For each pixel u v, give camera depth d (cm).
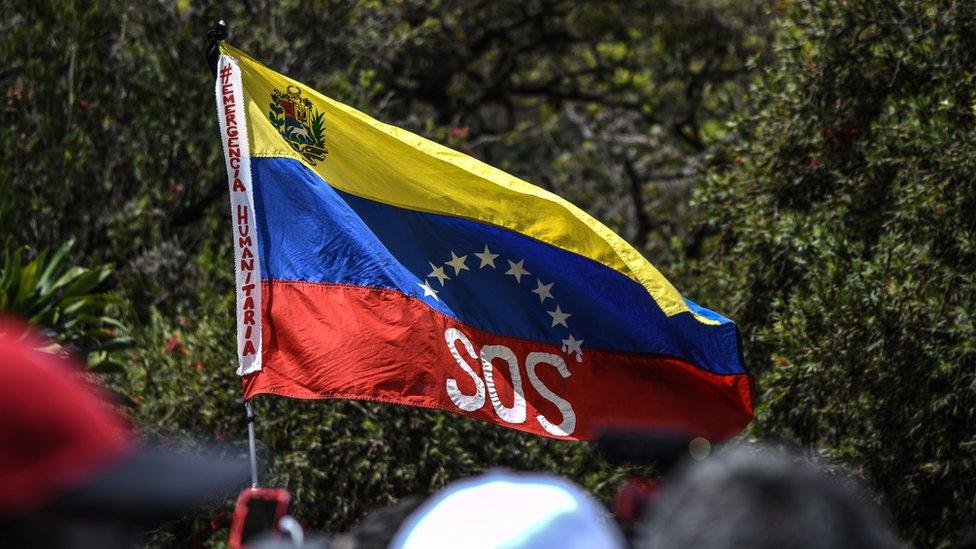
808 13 1574
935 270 1307
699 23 2780
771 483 257
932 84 1492
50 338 1351
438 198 1073
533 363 1054
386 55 2383
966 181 1346
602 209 2681
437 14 2570
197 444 1434
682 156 2655
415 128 2138
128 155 1930
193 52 1980
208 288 1736
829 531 250
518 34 2927
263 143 1068
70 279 1500
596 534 328
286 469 1443
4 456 246
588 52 3033
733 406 1070
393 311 1038
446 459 1477
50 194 1869
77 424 254
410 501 397
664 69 2833
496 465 1514
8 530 245
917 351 1294
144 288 1791
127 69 1958
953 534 1297
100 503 253
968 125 1385
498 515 326
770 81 1616
